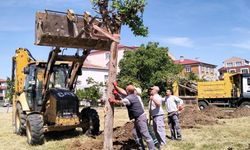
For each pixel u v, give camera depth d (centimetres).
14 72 1410
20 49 1327
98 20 900
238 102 2570
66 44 983
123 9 789
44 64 1183
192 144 1009
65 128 1098
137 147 899
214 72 7494
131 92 799
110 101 808
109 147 812
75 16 970
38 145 1033
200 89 2805
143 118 790
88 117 1158
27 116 1057
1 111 3053
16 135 1242
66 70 1221
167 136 1168
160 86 3638
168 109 1101
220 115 1983
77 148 911
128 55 4016
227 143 1018
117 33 820
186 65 7138
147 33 843
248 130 1305
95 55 6125
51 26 970
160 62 3888
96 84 4331
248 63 7438
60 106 1081
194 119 1580
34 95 1158
